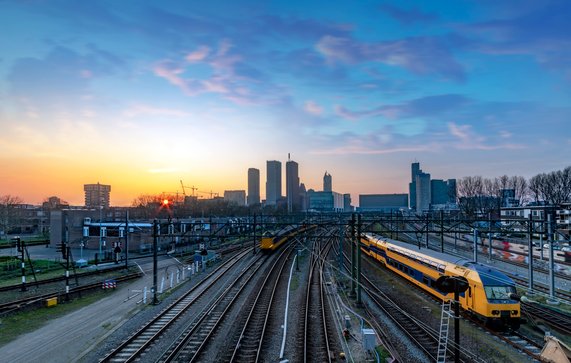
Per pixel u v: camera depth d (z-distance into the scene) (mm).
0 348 22438
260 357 20562
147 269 51438
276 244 71125
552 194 107438
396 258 44344
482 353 21172
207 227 89000
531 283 36406
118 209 124062
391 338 23594
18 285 38219
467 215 68750
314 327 25578
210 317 28031
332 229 108562
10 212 123938
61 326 26469
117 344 22438
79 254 67875
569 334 24562
